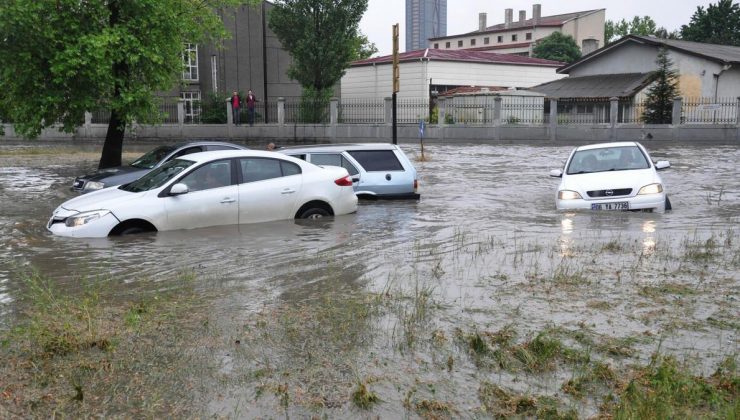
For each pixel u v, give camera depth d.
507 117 36.44
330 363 4.68
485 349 4.86
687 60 37.22
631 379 4.36
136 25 17.42
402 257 8.00
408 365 4.65
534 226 10.23
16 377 4.43
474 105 34.84
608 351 4.86
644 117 33.00
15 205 12.49
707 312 5.73
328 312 5.79
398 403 4.09
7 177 17.55
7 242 8.77
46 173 18.67
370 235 9.44
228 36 21.64
